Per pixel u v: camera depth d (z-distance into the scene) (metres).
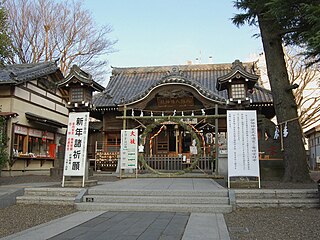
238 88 11.23
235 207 8.22
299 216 7.27
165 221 6.89
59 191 9.38
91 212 8.05
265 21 12.62
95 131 21.84
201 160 16.23
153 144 20.52
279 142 13.62
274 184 10.86
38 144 19.77
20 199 9.19
